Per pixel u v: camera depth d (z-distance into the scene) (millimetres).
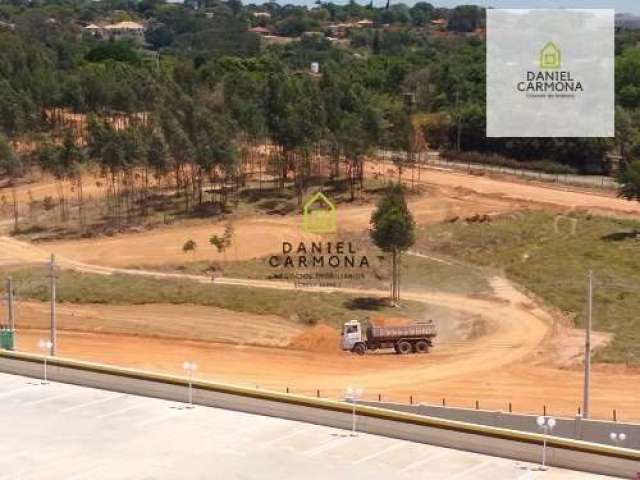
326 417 41344
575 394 54531
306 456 37906
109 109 151125
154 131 115125
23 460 37969
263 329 67625
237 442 39562
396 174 110750
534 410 51938
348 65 199875
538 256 81312
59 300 73812
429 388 55906
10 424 41844
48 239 92938
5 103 132875
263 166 118500
